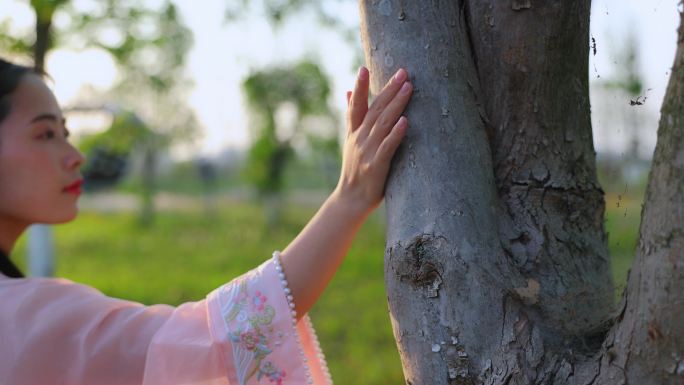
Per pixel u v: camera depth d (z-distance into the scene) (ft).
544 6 4.43
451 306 4.22
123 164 55.26
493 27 4.58
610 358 3.84
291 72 38.75
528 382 4.04
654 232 3.59
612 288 4.70
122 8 14.56
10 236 5.39
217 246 40.37
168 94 37.63
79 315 4.62
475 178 4.38
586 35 4.66
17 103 5.10
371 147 4.58
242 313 4.57
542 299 4.24
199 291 27.17
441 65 4.48
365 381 16.03
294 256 4.71
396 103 4.47
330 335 20.21
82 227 51.08
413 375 4.39
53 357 4.52
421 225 4.32
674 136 3.53
